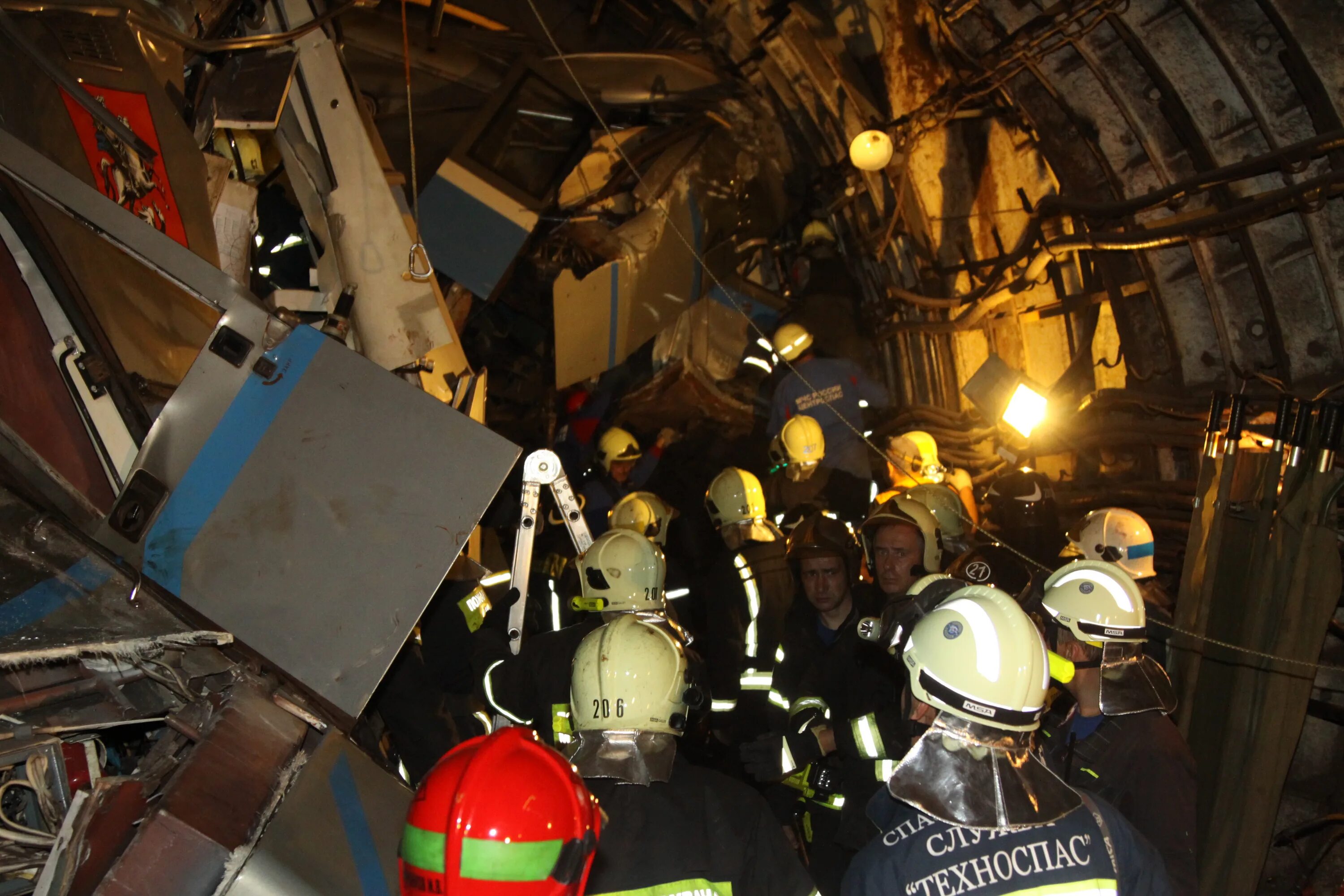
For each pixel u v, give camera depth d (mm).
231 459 2328
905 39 6367
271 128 3787
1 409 2250
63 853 1636
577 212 5902
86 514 2254
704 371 7488
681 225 6395
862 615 4047
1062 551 4129
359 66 5496
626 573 3154
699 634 5688
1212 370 4949
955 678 1842
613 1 6887
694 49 6902
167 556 2271
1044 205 5527
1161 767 2543
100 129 2865
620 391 7453
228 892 1812
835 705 3303
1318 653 3766
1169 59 4609
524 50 5918
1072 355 5918
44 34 2816
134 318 2643
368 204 3896
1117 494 5164
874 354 7504
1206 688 3932
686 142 6387
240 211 3641
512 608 3297
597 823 1601
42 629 1916
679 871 2129
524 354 6863
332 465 2350
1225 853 3760
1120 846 1866
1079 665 2633
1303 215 4074
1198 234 4430
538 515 4082
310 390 2371
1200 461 4621
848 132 6727
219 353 2338
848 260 7473
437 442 2377
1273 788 3750
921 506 3812
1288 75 4168
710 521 6285
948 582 2227
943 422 6629
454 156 5320
